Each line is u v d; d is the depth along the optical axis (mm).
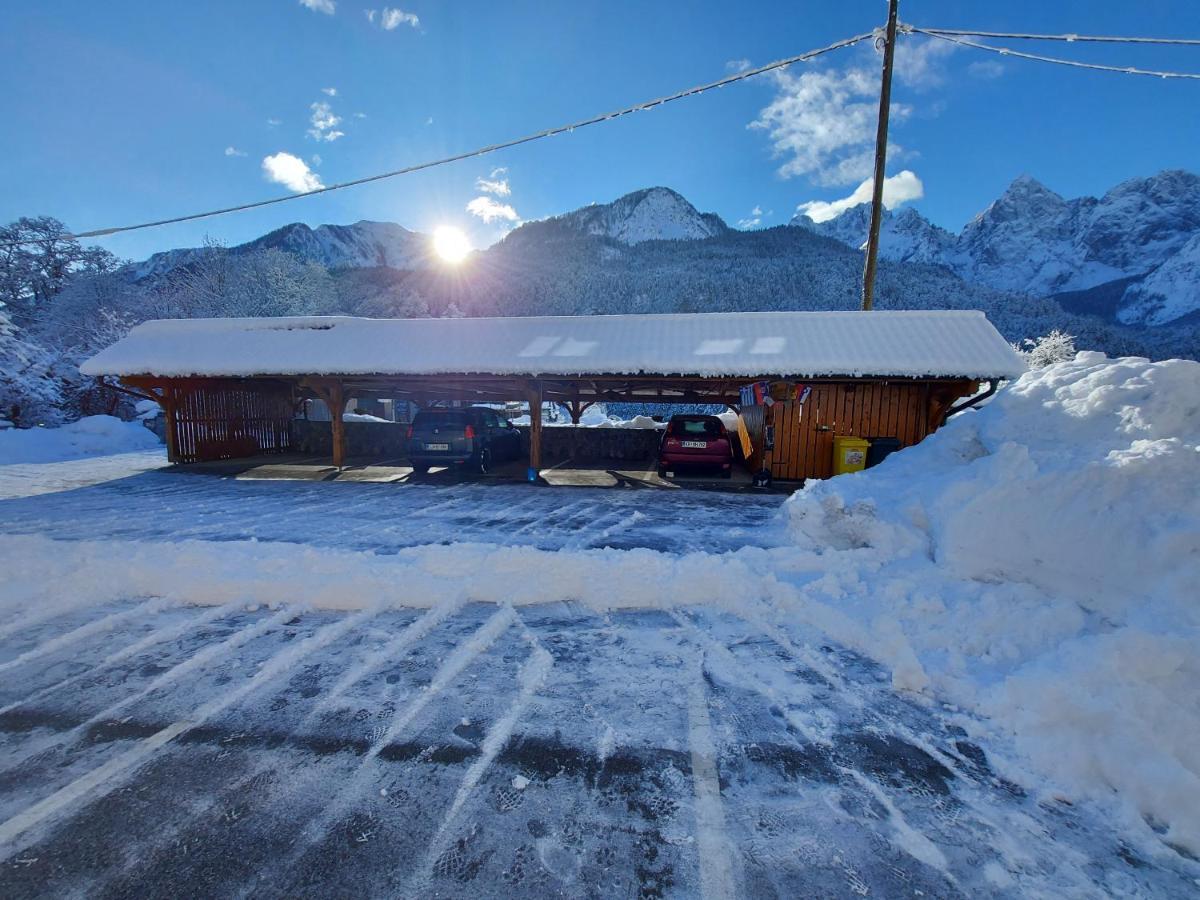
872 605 3672
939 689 2803
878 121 11836
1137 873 1727
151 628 3516
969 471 4508
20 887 1650
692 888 1663
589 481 10734
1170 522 3113
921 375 9008
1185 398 4012
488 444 12062
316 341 11781
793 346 9812
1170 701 2309
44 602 3818
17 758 2260
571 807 2000
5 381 19094
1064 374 4949
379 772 2186
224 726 2494
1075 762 2162
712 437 10797
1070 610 3111
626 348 10297
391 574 4199
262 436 15320
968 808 2010
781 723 2549
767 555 4703
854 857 1785
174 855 1771
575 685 2873
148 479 10391
